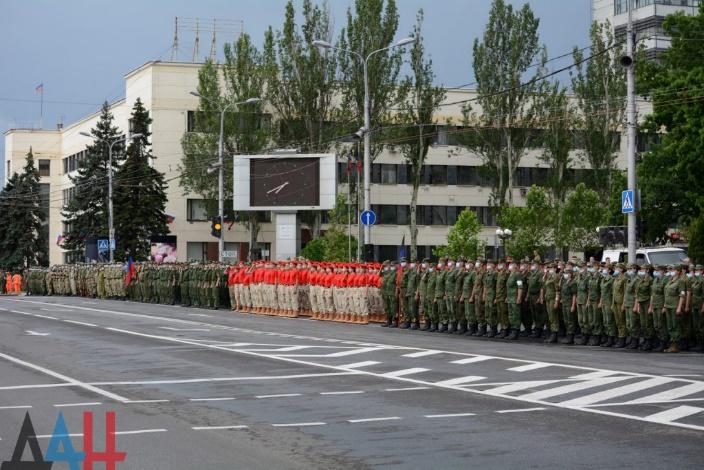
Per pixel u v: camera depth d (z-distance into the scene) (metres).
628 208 44.59
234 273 61.81
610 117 104.94
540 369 26.98
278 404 20.77
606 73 104.88
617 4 131.62
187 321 50.38
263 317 55.44
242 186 81.88
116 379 25.48
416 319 45.34
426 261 45.94
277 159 81.31
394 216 120.12
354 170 105.69
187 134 107.12
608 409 19.77
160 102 115.06
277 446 15.91
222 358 30.66
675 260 47.66
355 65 98.81
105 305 70.06
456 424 18.00
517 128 106.12
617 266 36.50
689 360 30.19
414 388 23.12
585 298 36.59
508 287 39.25
